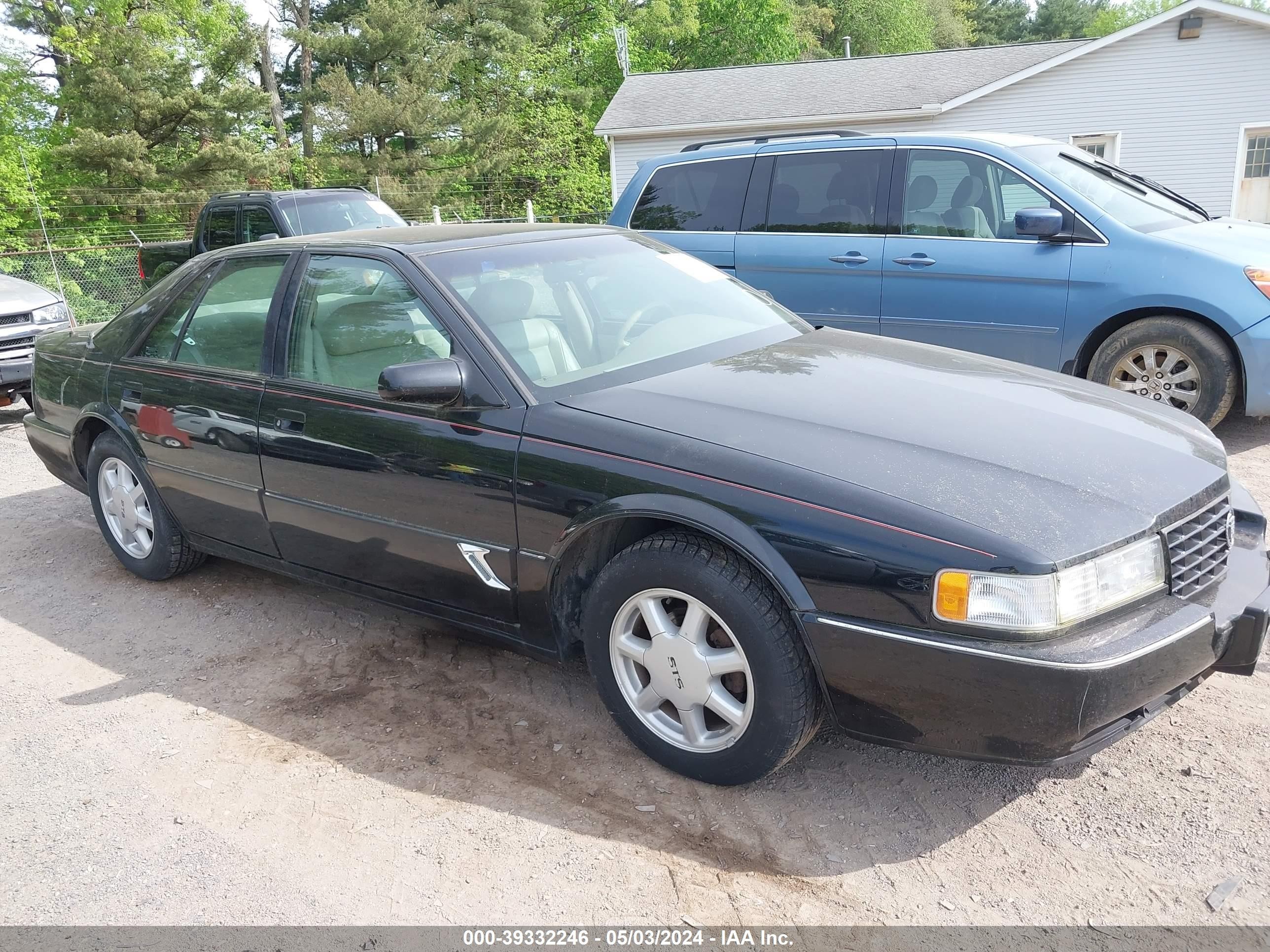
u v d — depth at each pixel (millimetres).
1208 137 18562
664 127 21562
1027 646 2297
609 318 3588
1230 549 2877
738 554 2633
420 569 3359
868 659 2445
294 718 3404
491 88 34906
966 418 2891
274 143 31609
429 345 3293
